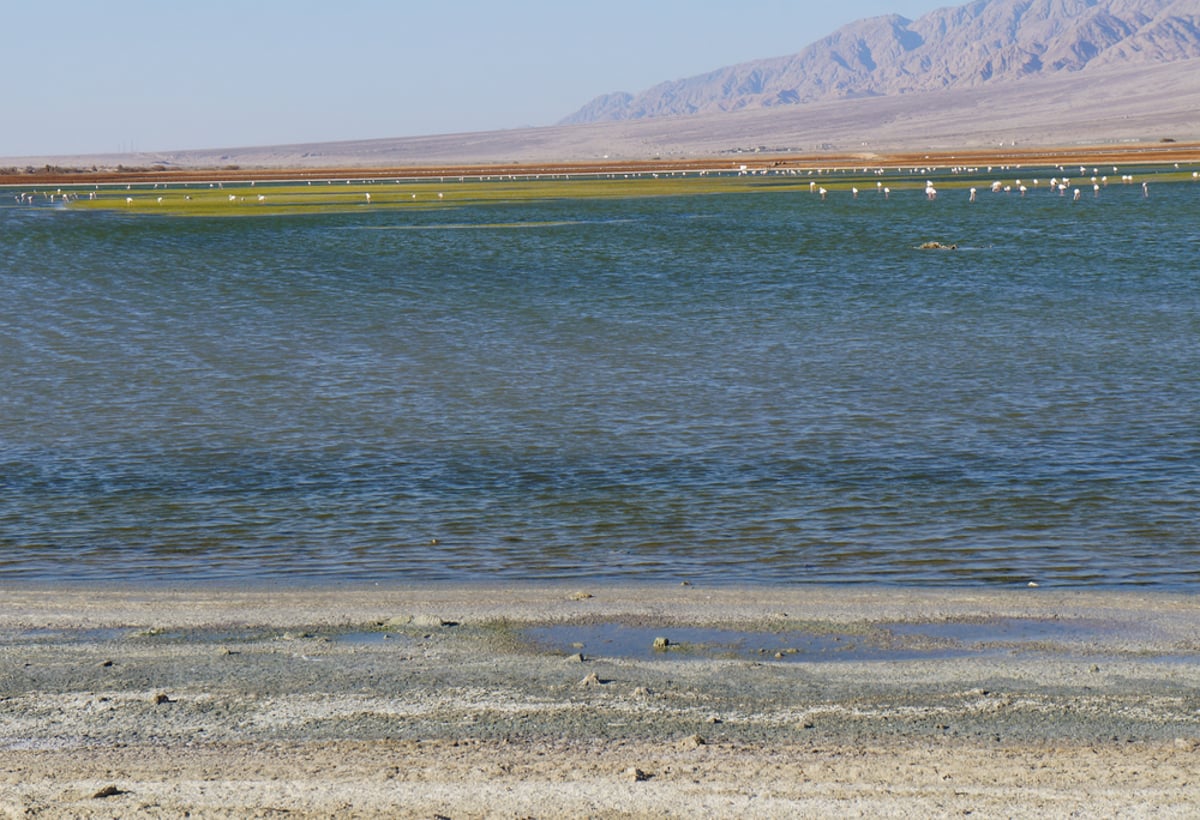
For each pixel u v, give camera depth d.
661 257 68.50
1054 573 18.17
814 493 22.86
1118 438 26.77
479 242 78.69
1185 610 16.09
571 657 14.29
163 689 13.38
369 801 10.16
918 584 17.77
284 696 13.14
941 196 124.88
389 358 38.22
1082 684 13.33
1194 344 38.53
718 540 20.09
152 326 45.22
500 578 18.23
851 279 57.75
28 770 11.08
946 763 10.96
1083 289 52.81
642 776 10.69
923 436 27.25
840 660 14.27
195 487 23.78
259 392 33.12
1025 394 31.56
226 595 17.25
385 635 15.35
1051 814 9.75
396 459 25.88
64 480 24.36
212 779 10.74
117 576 18.47
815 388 32.81
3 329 44.53
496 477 24.31
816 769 10.81
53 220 103.75
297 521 21.45
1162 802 9.96
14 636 15.38
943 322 44.19
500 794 10.30
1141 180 145.12
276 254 72.38
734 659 14.34
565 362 37.22
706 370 35.69
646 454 26.03
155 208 124.88
